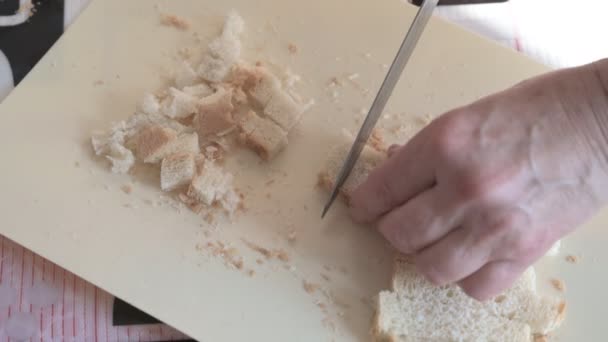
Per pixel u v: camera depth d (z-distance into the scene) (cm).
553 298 32
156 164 34
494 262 29
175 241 33
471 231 28
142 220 33
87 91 36
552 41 40
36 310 33
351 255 33
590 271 34
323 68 37
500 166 28
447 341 31
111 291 32
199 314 32
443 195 29
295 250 33
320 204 34
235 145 35
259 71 36
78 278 33
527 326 32
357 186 33
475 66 37
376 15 38
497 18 40
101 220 33
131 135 35
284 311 32
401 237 30
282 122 35
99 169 34
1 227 32
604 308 33
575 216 29
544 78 30
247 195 34
